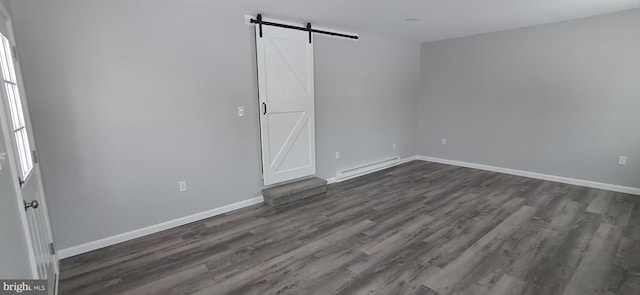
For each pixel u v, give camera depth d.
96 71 2.68
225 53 3.41
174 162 3.20
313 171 4.45
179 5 3.05
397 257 2.57
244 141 3.71
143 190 3.04
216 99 3.41
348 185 4.66
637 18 3.74
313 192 4.19
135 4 2.80
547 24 4.42
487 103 5.23
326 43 4.42
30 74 2.39
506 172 5.16
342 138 4.89
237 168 3.69
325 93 4.52
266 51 3.71
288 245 2.82
